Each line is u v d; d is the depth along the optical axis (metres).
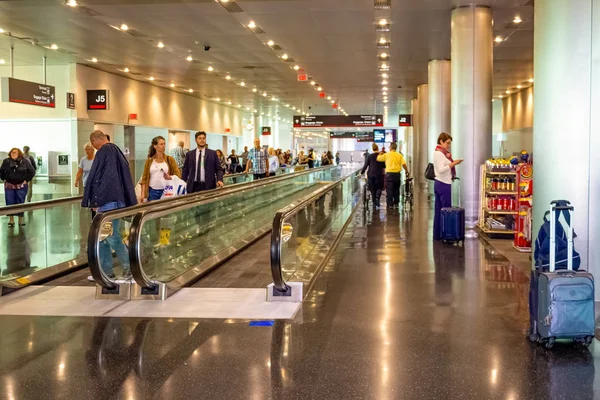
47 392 3.90
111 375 4.18
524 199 9.39
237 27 14.51
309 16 13.41
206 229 8.86
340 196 12.46
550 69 6.17
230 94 30.16
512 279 7.21
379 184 17.64
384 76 23.78
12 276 6.96
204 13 13.06
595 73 6.03
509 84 26.89
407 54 18.66
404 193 20.11
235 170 29.67
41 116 20.05
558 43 6.09
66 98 19.66
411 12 13.08
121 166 7.14
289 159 36.16
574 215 6.09
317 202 8.54
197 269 7.78
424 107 26.55
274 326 5.30
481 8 12.55
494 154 37.12
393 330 5.16
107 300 6.29
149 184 9.10
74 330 5.24
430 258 8.67
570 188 6.09
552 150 6.18
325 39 16.08
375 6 12.52
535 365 4.31
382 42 16.56
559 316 4.59
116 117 22.69
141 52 17.94
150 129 25.83
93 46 16.92
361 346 4.74
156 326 5.34
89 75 20.75
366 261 8.47
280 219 6.11
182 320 5.52
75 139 19.97
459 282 7.06
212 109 34.59
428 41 16.44
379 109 40.25
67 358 4.54
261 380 4.05
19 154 13.02
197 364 4.38
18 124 20.25
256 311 5.80
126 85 23.53
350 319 5.51
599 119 6.04
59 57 18.70
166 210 6.68
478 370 4.22
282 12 13.01
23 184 13.09
